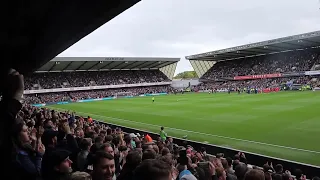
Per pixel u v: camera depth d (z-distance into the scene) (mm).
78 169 5383
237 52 69938
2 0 4324
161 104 44562
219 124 22781
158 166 2158
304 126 19750
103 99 69688
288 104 33062
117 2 4062
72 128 12398
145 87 87938
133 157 3586
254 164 12219
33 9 4863
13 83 3580
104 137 8930
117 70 87750
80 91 77688
